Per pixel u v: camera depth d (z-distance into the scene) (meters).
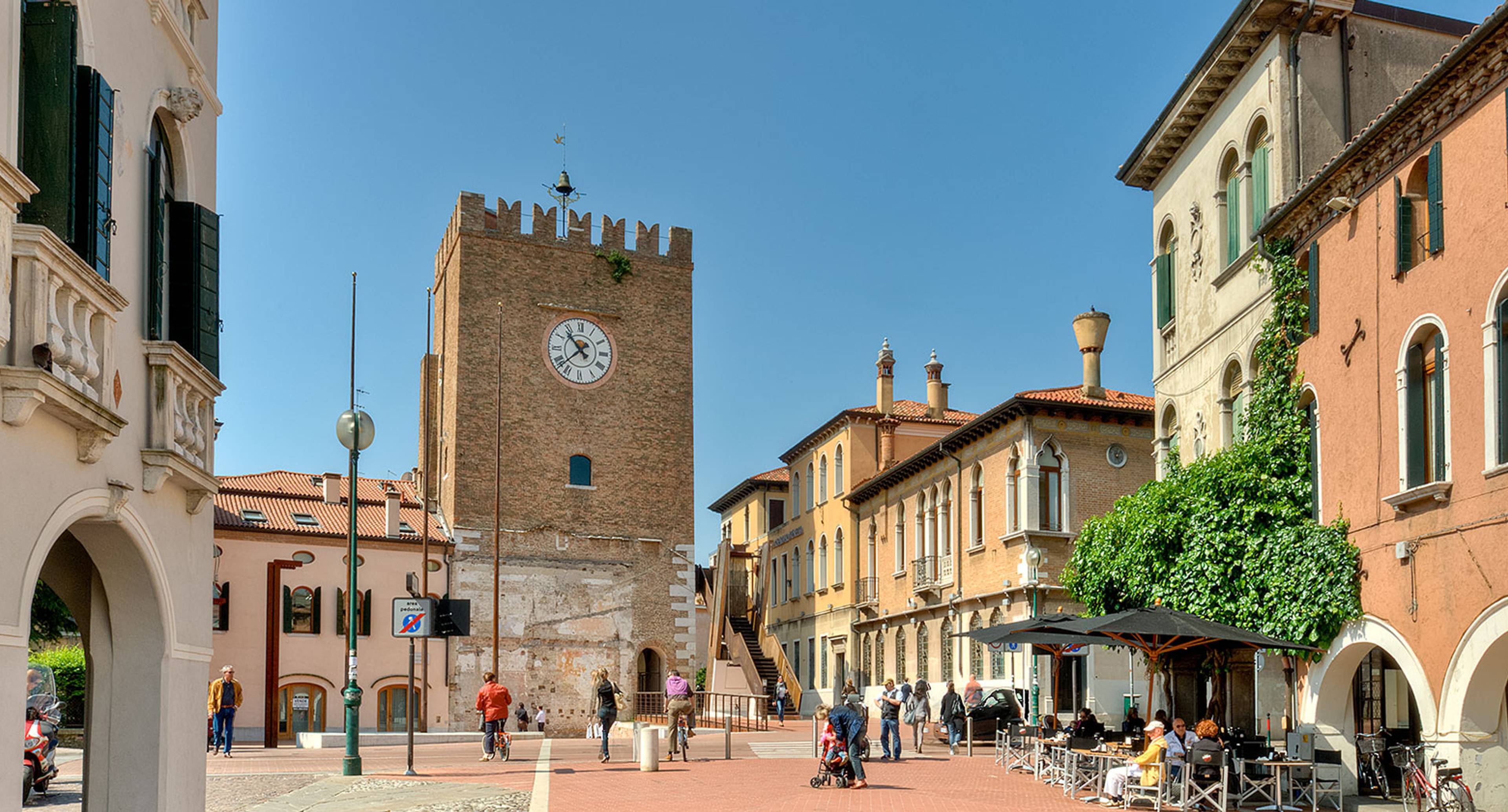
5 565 9.23
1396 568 18.91
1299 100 23.61
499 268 53.81
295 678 47.38
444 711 49.66
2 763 9.14
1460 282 17.53
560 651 52.06
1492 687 17.06
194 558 13.89
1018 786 22.98
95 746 12.55
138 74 12.37
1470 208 17.38
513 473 52.62
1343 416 20.59
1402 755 19.66
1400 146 19.12
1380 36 24.14
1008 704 36.44
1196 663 26.58
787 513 67.94
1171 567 24.66
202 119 14.59
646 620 53.69
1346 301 20.64
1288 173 23.42
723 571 60.94
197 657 13.86
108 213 10.88
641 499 54.53
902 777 24.62
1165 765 19.91
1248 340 24.45
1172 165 29.22
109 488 11.24
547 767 26.95
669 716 29.00
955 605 46.06
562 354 54.25
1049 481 41.34
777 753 31.50
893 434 58.03
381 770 26.39
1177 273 28.77
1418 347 18.78
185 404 13.17
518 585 51.84
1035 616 39.94
